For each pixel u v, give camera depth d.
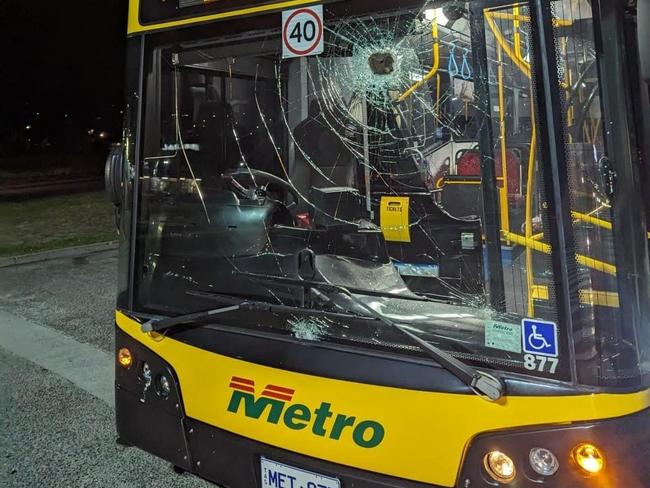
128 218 2.39
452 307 1.76
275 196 2.39
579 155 1.54
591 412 1.49
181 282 2.29
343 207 2.20
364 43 1.97
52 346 5.11
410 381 1.71
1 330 5.55
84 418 3.73
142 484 2.99
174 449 2.18
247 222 2.31
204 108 2.48
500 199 1.72
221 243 2.30
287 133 2.38
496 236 1.73
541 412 1.54
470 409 1.62
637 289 1.54
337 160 2.24
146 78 2.33
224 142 2.46
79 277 7.84
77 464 3.18
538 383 1.56
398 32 1.93
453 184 1.91
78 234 11.11
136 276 2.37
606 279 1.54
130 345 2.33
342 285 1.98
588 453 1.49
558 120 1.52
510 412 1.57
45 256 9.19
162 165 2.43
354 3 1.86
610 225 1.54
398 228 2.04
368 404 1.75
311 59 2.17
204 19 2.15
